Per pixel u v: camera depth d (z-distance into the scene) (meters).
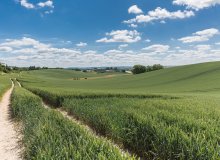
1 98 34.03
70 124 8.23
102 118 11.77
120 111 12.73
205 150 5.98
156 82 80.75
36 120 9.71
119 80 104.19
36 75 161.75
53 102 25.16
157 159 7.72
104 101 19.69
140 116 9.80
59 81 122.94
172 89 58.66
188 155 6.37
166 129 7.68
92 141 5.97
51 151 5.53
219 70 78.31
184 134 7.00
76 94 26.14
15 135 11.90
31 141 7.32
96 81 113.00
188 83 67.75
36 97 22.47
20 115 14.57
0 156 8.86
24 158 8.31
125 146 9.84
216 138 6.64
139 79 95.88
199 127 7.88
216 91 48.84
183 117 9.64
